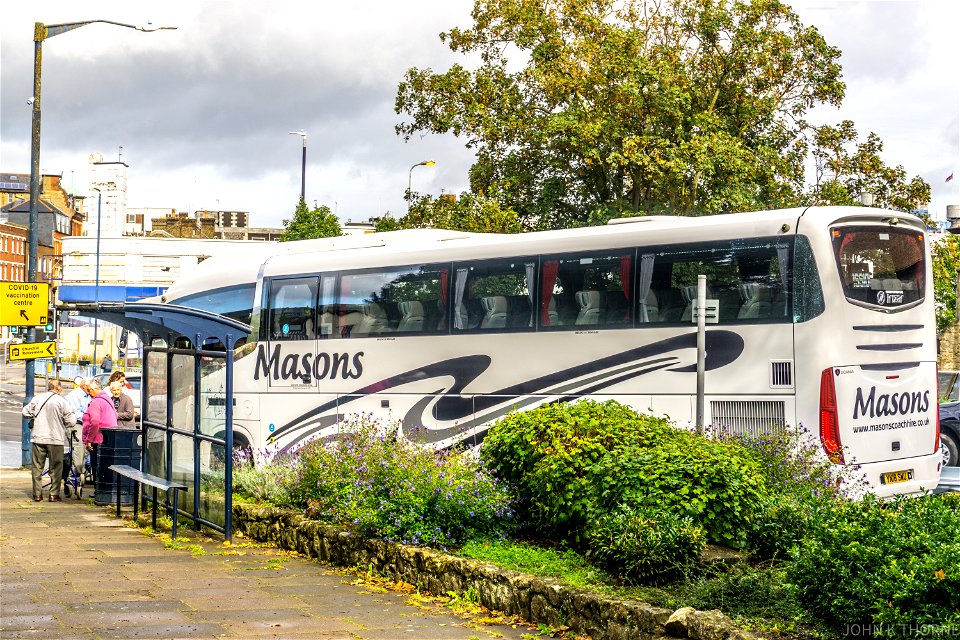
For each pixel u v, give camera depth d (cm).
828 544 734
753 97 2875
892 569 670
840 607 700
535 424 1098
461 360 1570
